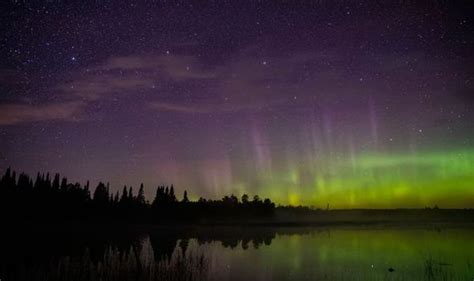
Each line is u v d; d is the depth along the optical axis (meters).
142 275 28.50
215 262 35.66
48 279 26.64
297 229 91.88
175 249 46.44
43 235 55.31
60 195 87.25
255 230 86.75
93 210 91.06
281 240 60.09
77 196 91.19
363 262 36.50
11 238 48.56
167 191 116.69
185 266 32.50
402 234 73.81
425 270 32.12
